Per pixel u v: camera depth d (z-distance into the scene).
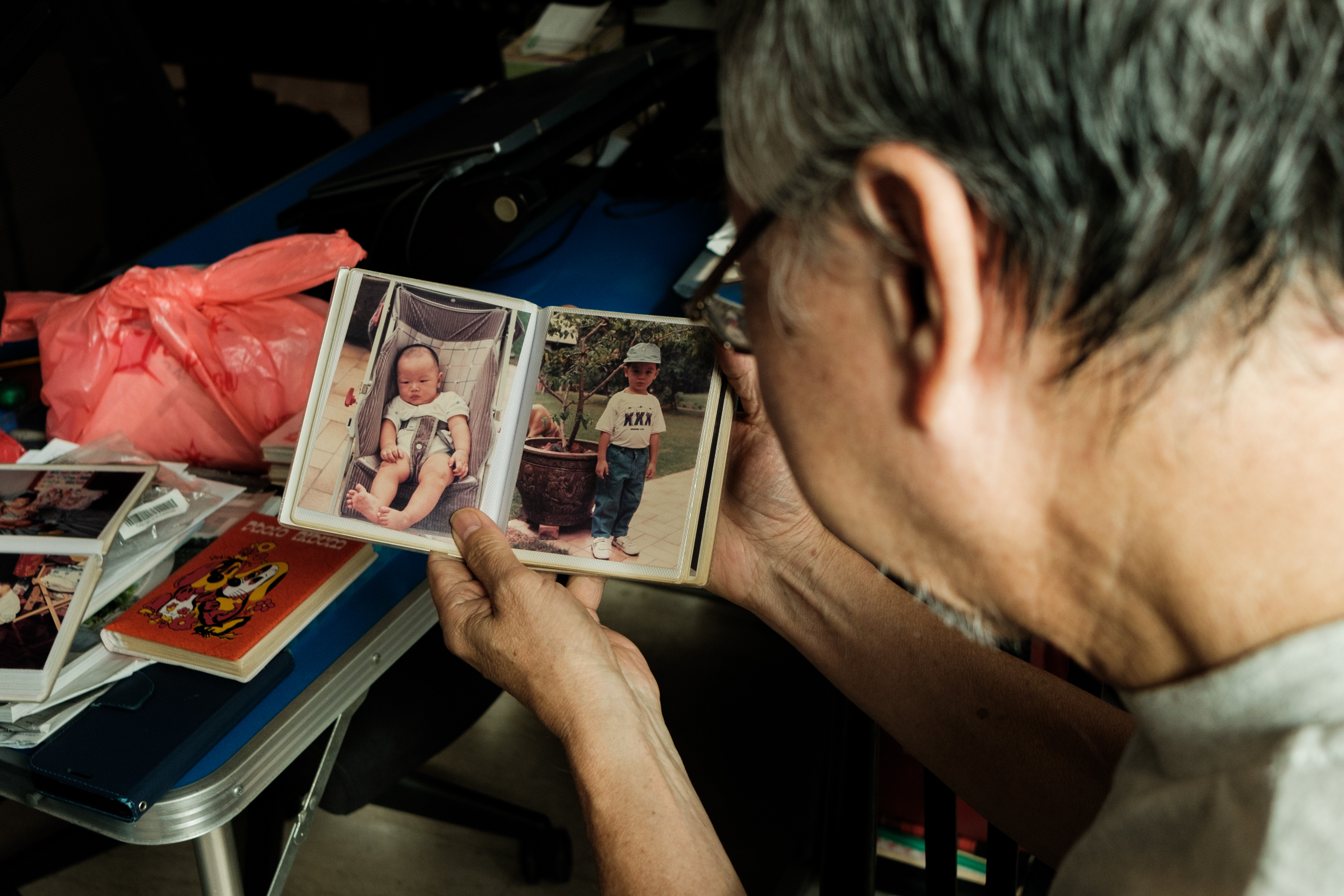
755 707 1.87
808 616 0.81
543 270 1.41
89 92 1.68
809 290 0.35
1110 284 0.28
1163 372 0.30
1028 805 0.70
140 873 1.54
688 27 2.32
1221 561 0.32
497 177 1.27
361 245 1.36
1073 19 0.26
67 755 0.70
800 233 0.35
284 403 1.02
